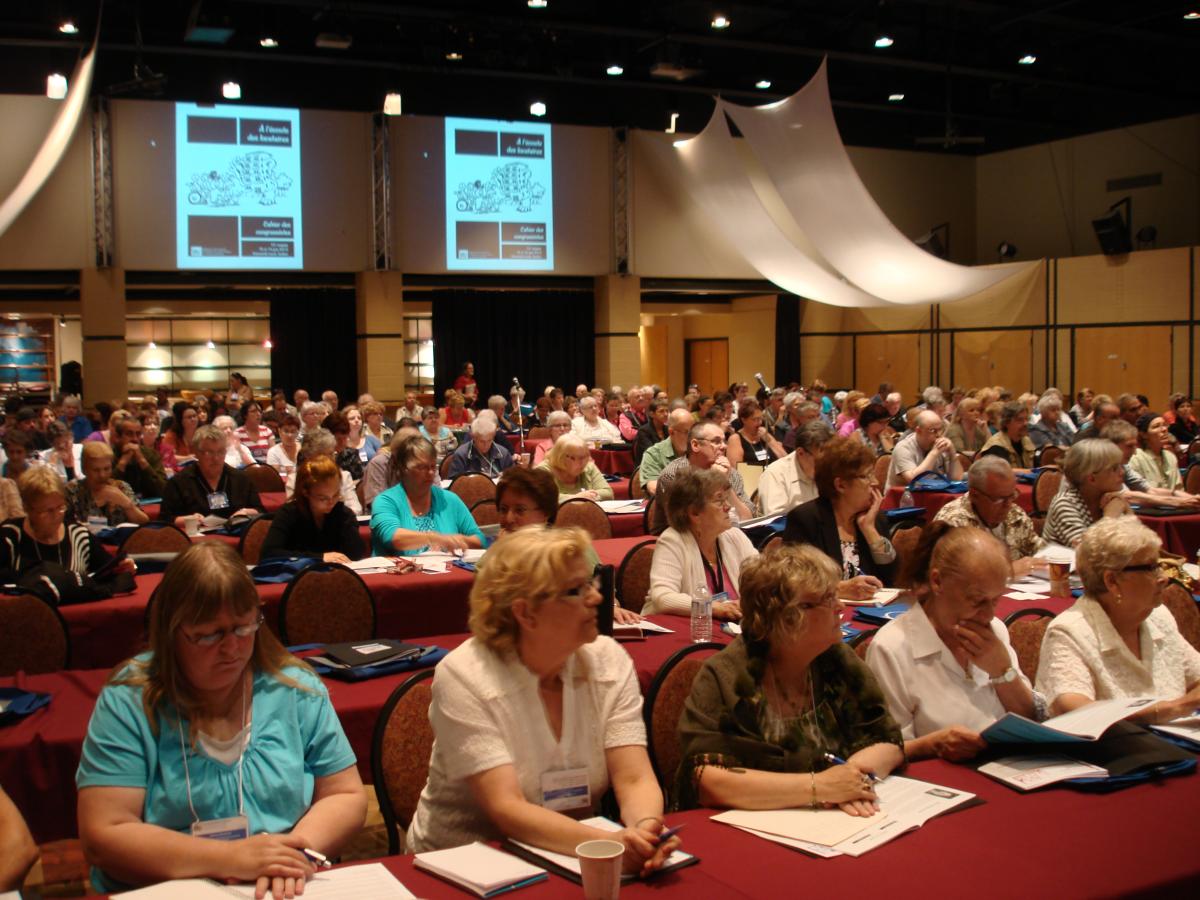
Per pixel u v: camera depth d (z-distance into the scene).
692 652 3.17
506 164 20.05
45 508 4.91
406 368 23.50
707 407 13.87
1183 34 16.81
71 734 3.09
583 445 7.85
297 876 2.05
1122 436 7.95
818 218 18.83
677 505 4.49
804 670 2.71
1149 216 20.62
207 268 18.39
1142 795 2.40
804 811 2.33
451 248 19.77
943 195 23.66
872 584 4.45
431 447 6.11
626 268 20.98
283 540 5.57
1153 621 3.34
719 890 1.96
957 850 2.12
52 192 17.69
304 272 19.11
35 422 11.24
